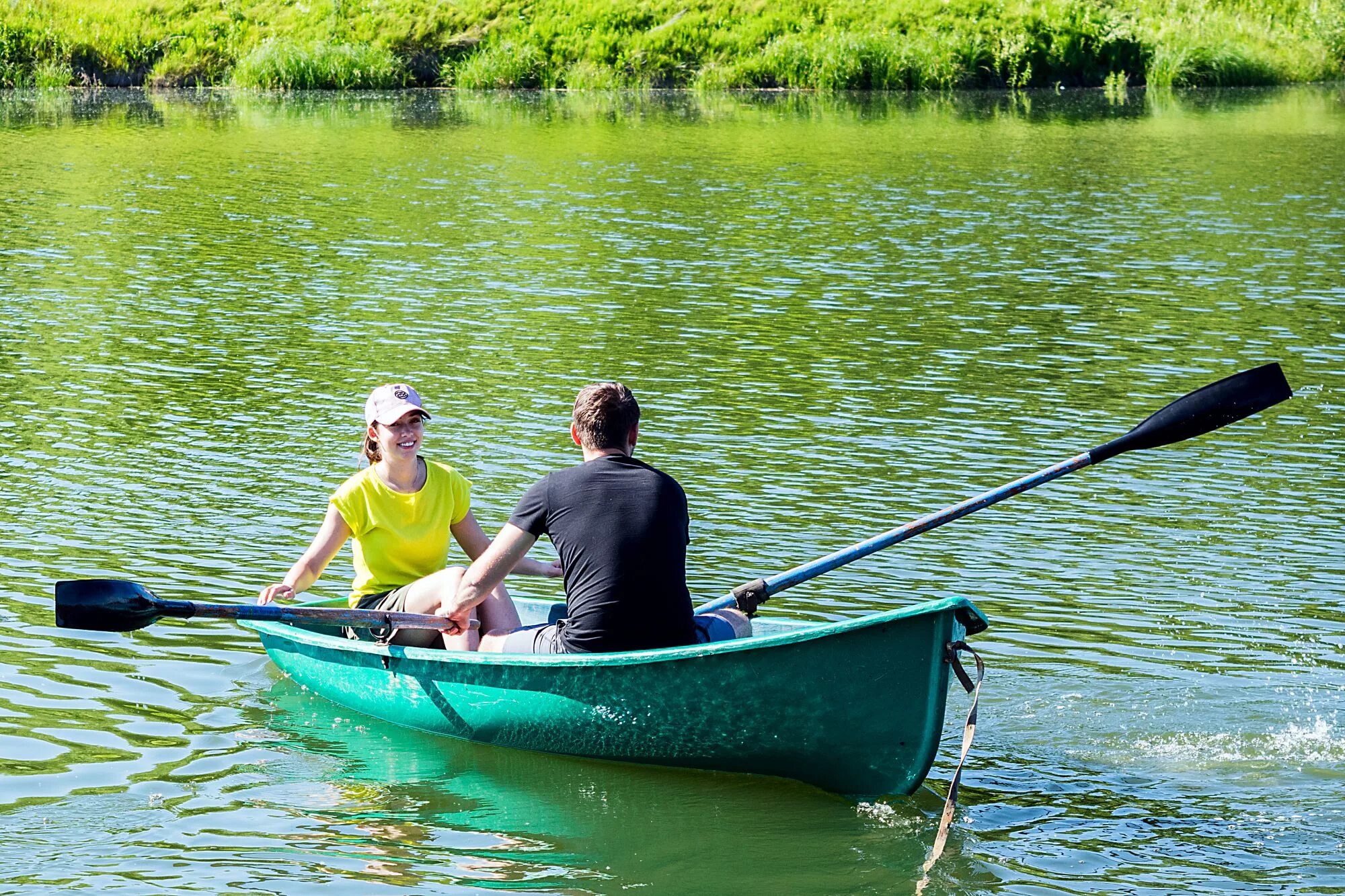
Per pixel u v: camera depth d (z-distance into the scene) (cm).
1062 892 577
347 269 1962
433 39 4759
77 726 713
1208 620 858
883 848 613
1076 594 902
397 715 738
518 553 693
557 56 4684
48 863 584
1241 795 655
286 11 4844
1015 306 1784
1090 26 4772
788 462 1178
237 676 784
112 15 4719
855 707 642
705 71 4609
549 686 689
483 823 634
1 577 901
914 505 1076
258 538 985
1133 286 1894
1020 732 718
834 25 4775
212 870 582
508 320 1688
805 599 891
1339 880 584
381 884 577
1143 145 3278
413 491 762
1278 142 3325
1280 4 5162
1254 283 1905
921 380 1446
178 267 1959
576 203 2506
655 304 1777
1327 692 760
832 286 1886
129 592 690
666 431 1266
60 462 1142
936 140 3375
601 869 594
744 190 2662
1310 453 1211
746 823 640
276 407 1318
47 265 1958
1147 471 1164
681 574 686
